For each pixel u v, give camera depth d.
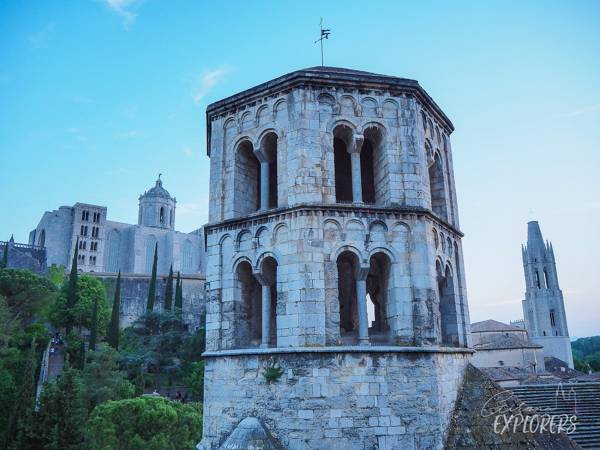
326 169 22.44
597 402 27.44
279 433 19.66
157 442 46.84
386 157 23.41
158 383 89.00
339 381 19.75
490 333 112.06
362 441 19.33
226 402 21.56
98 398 65.06
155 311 100.69
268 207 24.03
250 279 24.53
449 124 29.06
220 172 25.39
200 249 199.25
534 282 161.25
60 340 93.25
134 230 186.00
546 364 113.25
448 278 25.75
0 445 47.06
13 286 83.06
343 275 27.42
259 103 24.64
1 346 66.75
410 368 20.45
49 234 168.62
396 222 22.33
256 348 21.69
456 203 28.77
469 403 22.44
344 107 23.47
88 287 101.94
